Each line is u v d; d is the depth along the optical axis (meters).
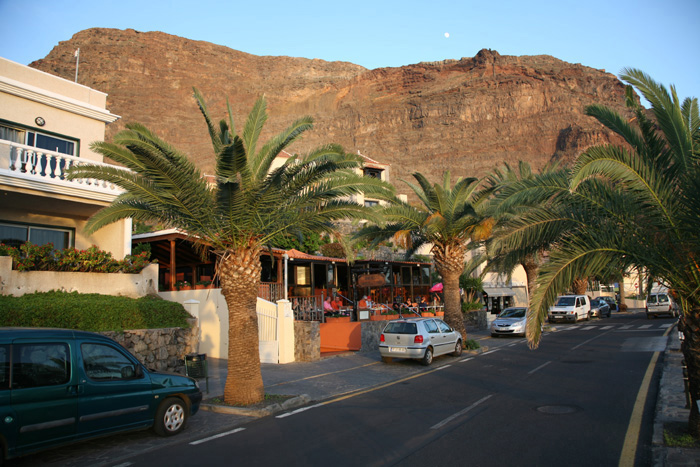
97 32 196.38
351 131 177.12
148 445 7.24
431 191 17.61
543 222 8.17
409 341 15.32
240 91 199.88
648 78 7.91
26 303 11.18
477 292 33.75
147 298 14.87
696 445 6.59
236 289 9.85
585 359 15.82
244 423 8.54
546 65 183.88
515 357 16.89
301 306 19.88
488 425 7.94
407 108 175.38
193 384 8.27
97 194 14.61
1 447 5.74
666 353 16.61
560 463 6.09
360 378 13.18
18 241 14.77
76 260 13.66
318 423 8.39
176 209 9.80
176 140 171.12
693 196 6.82
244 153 8.77
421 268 29.67
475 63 186.88
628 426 7.79
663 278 7.52
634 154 7.38
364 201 33.56
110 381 7.00
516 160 155.75
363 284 21.33
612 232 7.52
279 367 15.10
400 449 6.73
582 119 159.00
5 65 14.64
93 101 17.34
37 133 15.30
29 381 6.10
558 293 7.37
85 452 6.91
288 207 10.46
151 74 189.50
